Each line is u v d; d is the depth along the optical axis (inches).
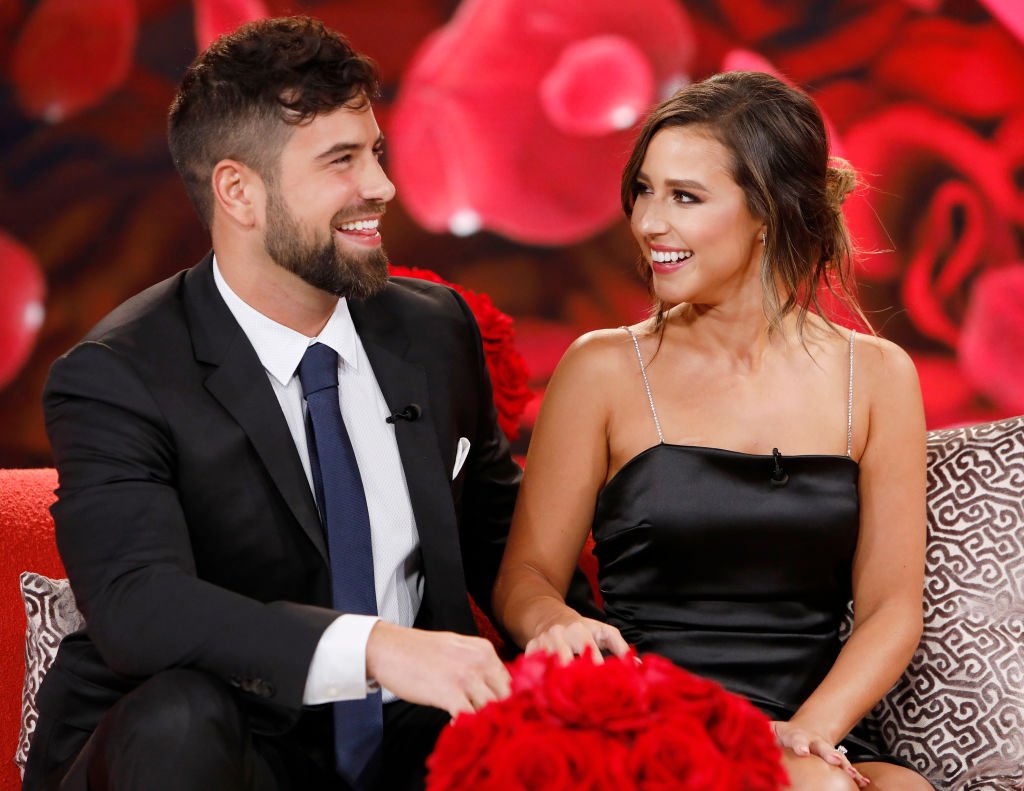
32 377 730.8
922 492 290.2
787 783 196.5
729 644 280.7
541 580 281.4
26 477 331.0
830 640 286.4
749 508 279.1
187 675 216.4
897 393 292.4
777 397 290.2
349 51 252.8
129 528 232.8
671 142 273.4
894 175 730.8
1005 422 309.1
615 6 712.4
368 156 254.2
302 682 216.1
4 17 715.4
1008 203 728.3
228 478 246.2
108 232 727.1
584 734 185.2
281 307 259.0
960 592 292.8
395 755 258.2
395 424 265.1
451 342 281.4
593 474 294.8
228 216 253.8
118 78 717.9
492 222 725.9
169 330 255.1
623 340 301.6
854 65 722.8
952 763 284.8
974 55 719.7
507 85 717.9
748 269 284.7
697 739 185.9
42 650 286.8
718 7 715.4
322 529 254.1
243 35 254.4
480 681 208.8
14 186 724.0
